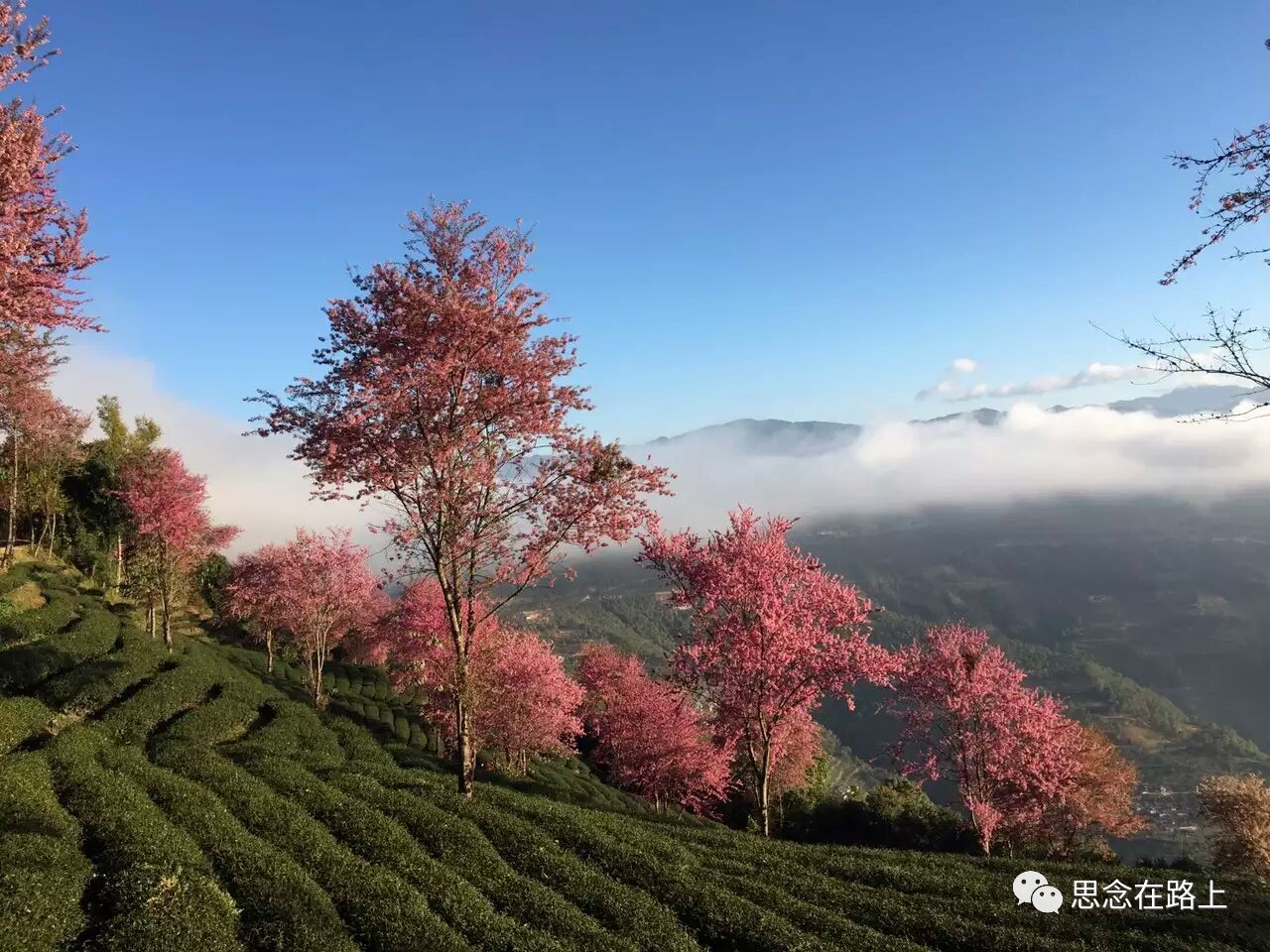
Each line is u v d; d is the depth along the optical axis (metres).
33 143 11.63
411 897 13.21
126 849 14.07
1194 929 14.15
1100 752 40.22
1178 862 29.59
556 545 20.09
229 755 24.89
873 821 38.84
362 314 18.41
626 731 39.81
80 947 11.16
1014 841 35.81
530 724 34.50
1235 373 8.46
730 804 46.59
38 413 41.59
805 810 42.81
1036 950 13.13
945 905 15.23
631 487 19.89
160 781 18.66
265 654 56.88
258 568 48.69
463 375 18.33
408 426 18.52
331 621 44.22
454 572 19.95
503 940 12.10
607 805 27.92
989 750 32.53
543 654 37.62
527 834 17.06
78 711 27.78
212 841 15.11
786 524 27.27
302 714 33.50
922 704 34.34
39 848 13.46
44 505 51.31
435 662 32.69
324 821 17.19
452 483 19.06
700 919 13.80
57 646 33.53
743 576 25.25
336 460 17.89
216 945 11.26
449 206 19.08
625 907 13.91
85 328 13.04
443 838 16.38
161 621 52.59
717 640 25.48
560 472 19.75
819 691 25.30
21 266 11.89
